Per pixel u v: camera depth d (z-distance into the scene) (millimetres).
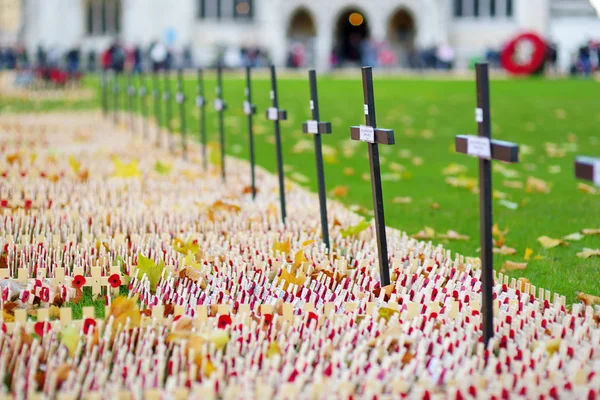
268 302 4395
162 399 3111
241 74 43031
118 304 3920
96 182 8008
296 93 25969
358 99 23609
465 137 3775
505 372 3414
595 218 7242
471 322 4055
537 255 5855
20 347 3631
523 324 3996
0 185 7449
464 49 56281
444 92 26703
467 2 56656
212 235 5832
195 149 11836
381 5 54938
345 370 3451
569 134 15039
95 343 3658
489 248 3725
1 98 25516
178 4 57719
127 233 6027
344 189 8359
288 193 7961
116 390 3145
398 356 3521
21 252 5195
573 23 56688
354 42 57844
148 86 29328
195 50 56969
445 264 5305
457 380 3258
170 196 7457
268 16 56000
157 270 4766
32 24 61250
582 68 40250
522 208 7758
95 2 60250
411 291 4621
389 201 8062
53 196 7043
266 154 11727
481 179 3701
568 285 5121
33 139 12391
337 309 4293
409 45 58625
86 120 17094
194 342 3541
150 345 3604
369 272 5051
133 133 13492
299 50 50719
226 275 4855
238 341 3680
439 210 7625
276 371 3342
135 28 58062
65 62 42438
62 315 3902
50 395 3182
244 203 7301
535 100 23141
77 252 5250
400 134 14844
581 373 3262
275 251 5352
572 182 9422
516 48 39938
